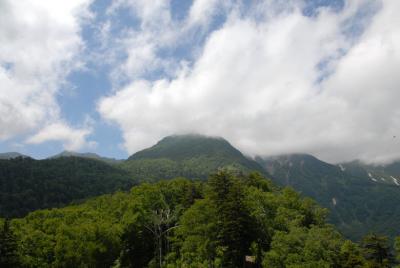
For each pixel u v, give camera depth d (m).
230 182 100.62
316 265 66.38
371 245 84.00
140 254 90.62
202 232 75.31
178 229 80.12
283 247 71.19
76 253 68.25
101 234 76.44
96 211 96.50
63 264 66.94
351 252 75.19
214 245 74.88
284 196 101.06
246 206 85.25
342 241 83.75
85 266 69.62
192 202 98.69
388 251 83.81
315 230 78.69
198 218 76.94
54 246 69.19
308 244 71.38
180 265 76.31
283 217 86.06
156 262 84.12
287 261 68.69
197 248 74.38
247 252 77.88
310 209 100.69
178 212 94.06
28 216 88.06
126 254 88.62
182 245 79.06
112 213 94.88
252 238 79.75
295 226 81.81
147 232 92.50
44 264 65.75
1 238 64.25
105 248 73.31
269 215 89.12
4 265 63.09
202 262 74.62
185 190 107.00
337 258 72.38
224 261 74.88
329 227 90.19
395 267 81.25
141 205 93.25
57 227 75.94
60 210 93.44
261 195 95.19
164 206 97.12
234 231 74.69
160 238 84.94
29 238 69.38
